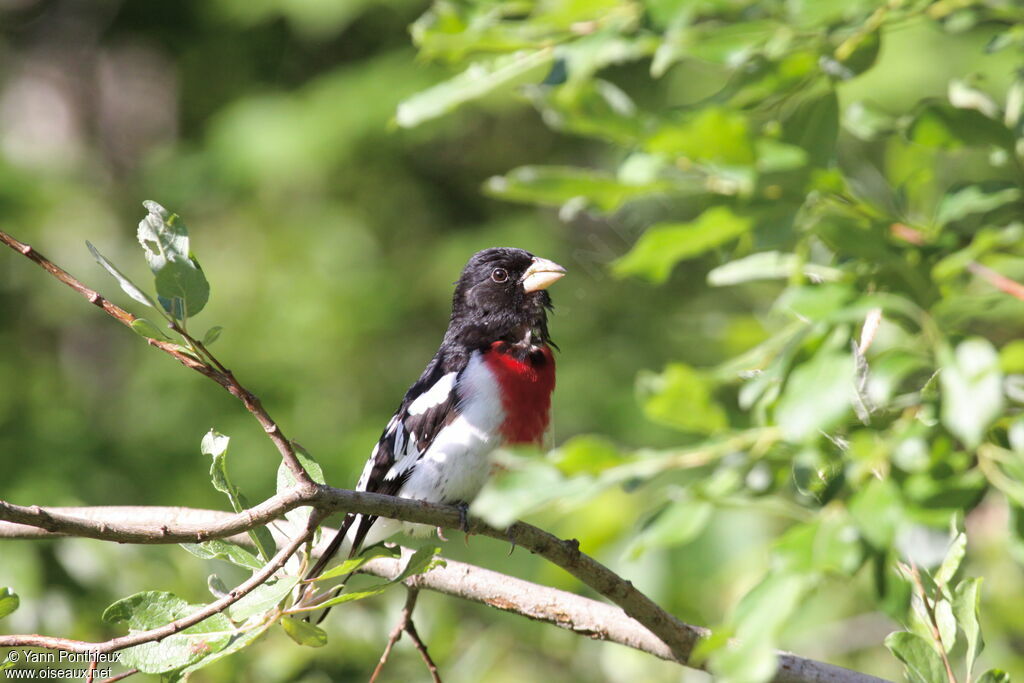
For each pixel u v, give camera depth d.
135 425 17.44
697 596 9.74
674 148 3.79
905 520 3.44
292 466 5.15
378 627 9.60
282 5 18.30
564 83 4.77
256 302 18.59
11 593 4.98
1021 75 4.96
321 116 18.11
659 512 3.80
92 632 9.53
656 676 9.95
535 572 13.81
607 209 4.02
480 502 3.62
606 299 16.84
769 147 3.93
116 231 19.48
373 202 19.64
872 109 5.69
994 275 4.10
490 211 19.62
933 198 6.47
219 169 18.45
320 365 17.84
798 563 3.34
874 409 3.91
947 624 4.98
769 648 3.21
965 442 3.37
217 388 17.33
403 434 8.19
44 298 18.58
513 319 8.40
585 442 3.58
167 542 4.94
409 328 18.55
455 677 10.81
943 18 4.86
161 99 24.12
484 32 4.97
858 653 11.50
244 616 4.86
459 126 18.19
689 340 15.43
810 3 4.20
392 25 19.11
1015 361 3.53
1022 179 4.55
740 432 3.71
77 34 22.88
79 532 4.80
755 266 5.25
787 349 3.87
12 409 16.95
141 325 4.83
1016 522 3.58
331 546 7.55
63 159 20.56
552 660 11.30
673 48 4.43
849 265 4.80
